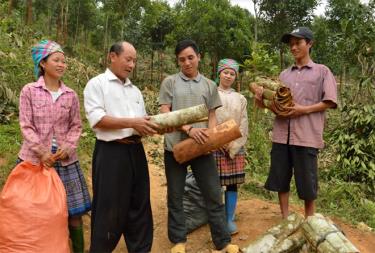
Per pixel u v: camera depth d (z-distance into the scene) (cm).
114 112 310
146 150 768
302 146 376
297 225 346
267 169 704
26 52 902
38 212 289
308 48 380
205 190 343
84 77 1168
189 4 1692
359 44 762
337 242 303
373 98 727
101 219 311
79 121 332
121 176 310
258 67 836
